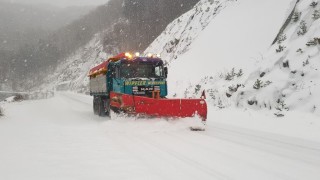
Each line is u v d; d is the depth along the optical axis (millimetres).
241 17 23656
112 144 7949
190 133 9578
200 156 6703
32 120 13336
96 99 16531
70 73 109375
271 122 11039
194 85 19391
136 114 10672
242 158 6586
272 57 14734
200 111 10570
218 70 19062
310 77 12047
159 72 13266
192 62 23016
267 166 6031
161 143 8086
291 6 17516
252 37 20031
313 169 5871
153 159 6418
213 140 8492
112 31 94062
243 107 13633
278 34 16328
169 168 5781
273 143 8133
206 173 5508
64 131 10125
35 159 6461
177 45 31391
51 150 7270
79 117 14852
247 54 18453
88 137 8984
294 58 13398
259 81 13750
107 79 13945
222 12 27141
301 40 13961
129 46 80938
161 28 75375
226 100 15016
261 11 22266
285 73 13281
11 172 5594
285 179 5293
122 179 5156
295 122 10461
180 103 10516
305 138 8773
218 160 6395
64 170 5672
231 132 9781
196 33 28797
